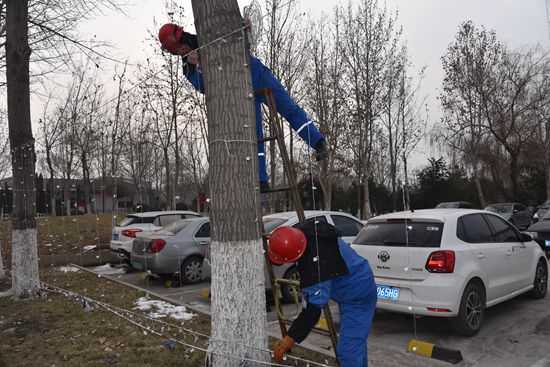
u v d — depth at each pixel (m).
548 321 5.82
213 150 3.76
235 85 3.75
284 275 7.23
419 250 5.26
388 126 19.83
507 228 6.53
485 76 26.50
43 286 8.70
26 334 5.67
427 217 5.54
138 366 4.40
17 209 7.80
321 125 18.33
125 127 14.73
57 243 15.00
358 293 3.25
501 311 6.37
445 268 5.10
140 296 7.78
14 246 7.79
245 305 3.65
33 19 9.85
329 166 20.22
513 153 26.89
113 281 9.38
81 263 12.57
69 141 19.56
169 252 9.09
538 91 25.92
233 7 3.81
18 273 7.71
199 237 9.45
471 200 32.12
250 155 3.78
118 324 5.93
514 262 6.25
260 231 3.81
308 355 4.48
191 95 14.39
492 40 26.50
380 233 5.77
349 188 31.53
